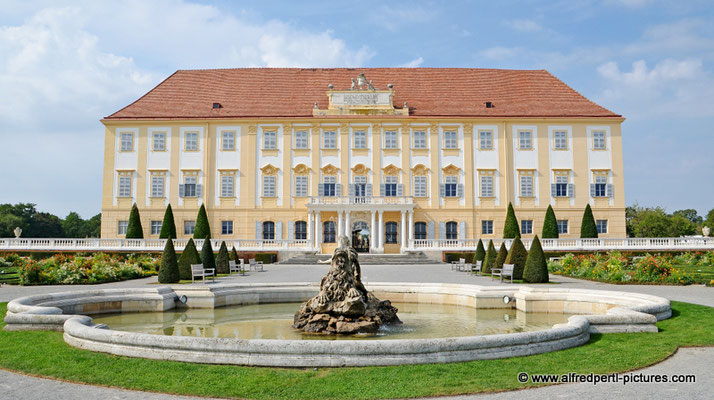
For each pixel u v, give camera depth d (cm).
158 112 5572
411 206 5125
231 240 4666
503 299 1916
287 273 3300
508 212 5022
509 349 1061
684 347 1166
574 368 981
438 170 5466
